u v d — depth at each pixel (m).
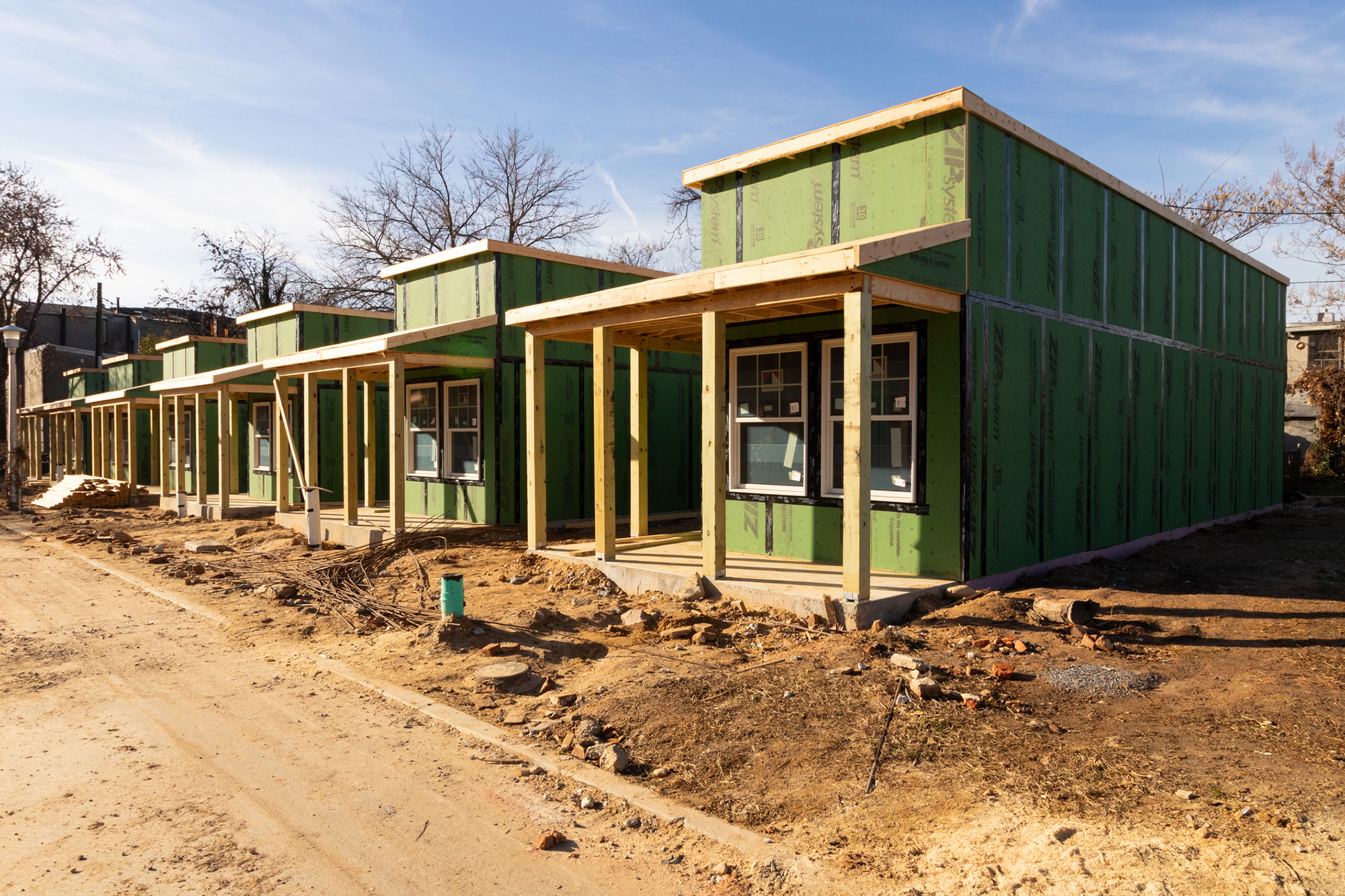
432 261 14.95
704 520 8.16
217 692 6.10
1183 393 12.37
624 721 5.18
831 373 8.90
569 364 14.41
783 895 3.28
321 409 18.52
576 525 13.98
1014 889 3.20
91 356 38.56
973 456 7.81
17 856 3.66
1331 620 7.23
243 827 3.96
